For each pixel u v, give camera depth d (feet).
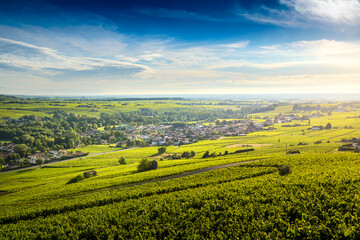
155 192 176.96
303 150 408.46
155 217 127.65
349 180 140.46
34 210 164.25
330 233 86.22
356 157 229.45
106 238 112.88
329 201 112.16
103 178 289.33
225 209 120.37
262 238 89.61
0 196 269.23
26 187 306.55
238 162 277.03
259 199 126.41
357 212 97.71
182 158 415.64
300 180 151.12
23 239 119.55
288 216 107.14
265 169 210.59
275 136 614.75
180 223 113.19
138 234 110.93
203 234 102.68
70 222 135.03
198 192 153.99
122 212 137.59
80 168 419.54
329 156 240.73
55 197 218.79
